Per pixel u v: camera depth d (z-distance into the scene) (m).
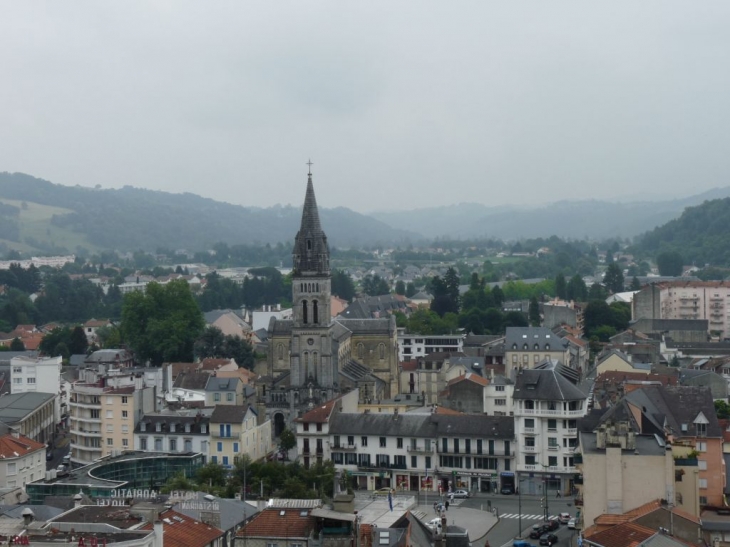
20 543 137.25
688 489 198.12
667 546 160.25
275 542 152.50
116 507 170.62
